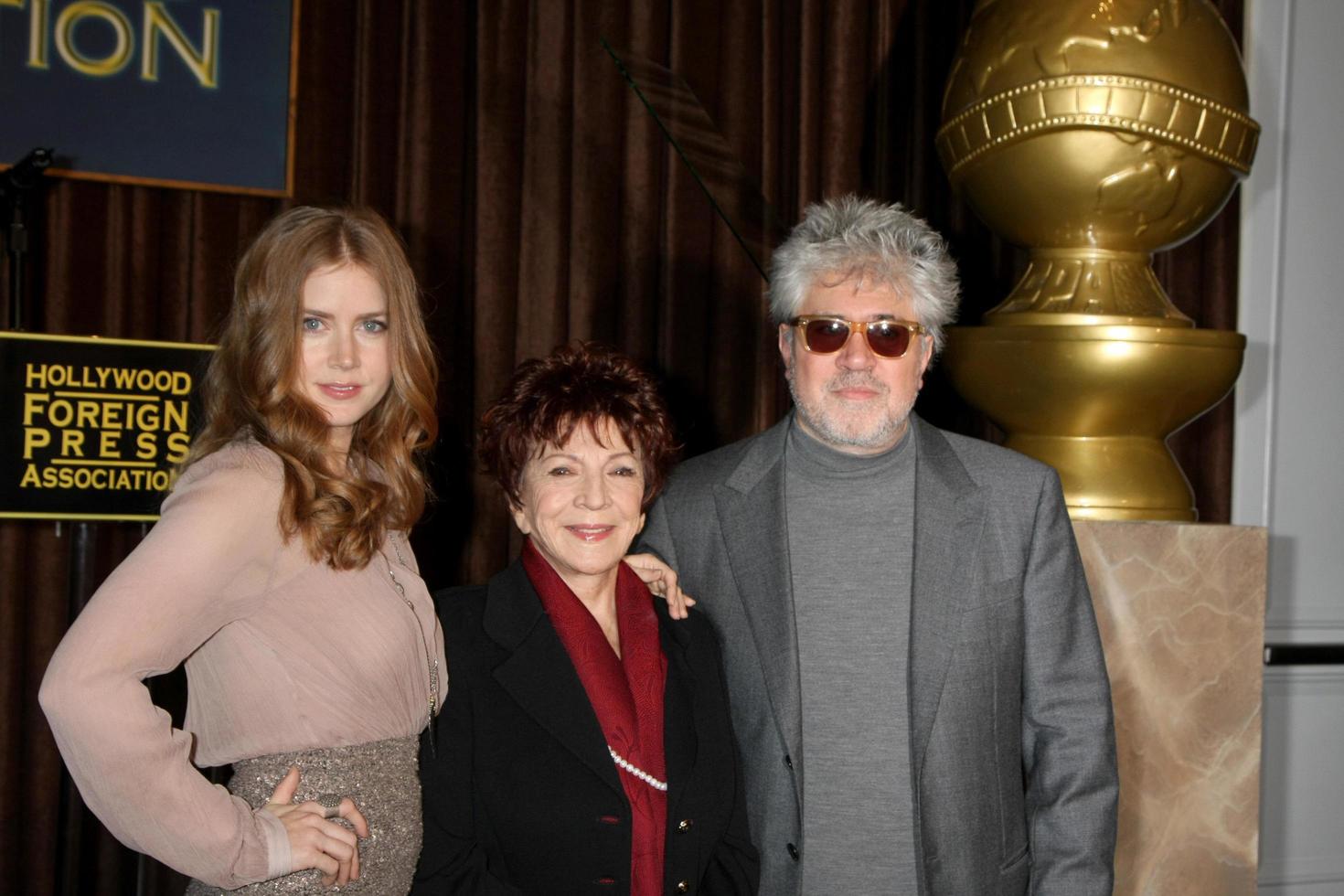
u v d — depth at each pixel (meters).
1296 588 3.70
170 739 1.33
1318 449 3.71
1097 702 1.83
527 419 1.66
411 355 1.60
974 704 1.80
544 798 1.58
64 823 2.60
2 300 2.65
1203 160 2.22
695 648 1.79
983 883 1.78
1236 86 2.24
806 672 1.82
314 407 1.49
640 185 3.15
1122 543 2.18
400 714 1.52
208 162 2.80
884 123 3.37
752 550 1.87
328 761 1.46
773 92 3.26
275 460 1.45
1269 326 3.68
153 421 2.26
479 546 3.00
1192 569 2.20
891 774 1.77
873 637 1.81
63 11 2.70
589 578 1.73
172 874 2.59
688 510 1.97
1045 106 2.17
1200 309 3.62
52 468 2.21
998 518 1.86
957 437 1.96
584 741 1.61
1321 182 3.73
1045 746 1.84
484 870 1.56
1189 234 2.36
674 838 1.63
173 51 2.77
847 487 1.88
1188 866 2.18
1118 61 2.16
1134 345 2.16
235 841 1.33
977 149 2.27
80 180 2.73
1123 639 2.17
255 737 1.43
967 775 1.78
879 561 1.84
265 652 1.44
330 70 2.88
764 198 2.71
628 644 1.71
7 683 2.67
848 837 1.76
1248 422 3.67
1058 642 1.84
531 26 3.06
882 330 1.80
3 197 2.45
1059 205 2.26
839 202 1.91
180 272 2.82
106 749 1.28
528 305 3.07
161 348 2.26
